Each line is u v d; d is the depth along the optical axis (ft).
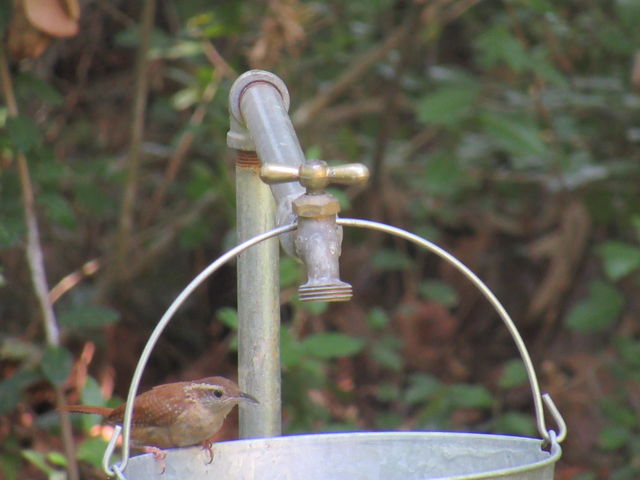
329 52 35.88
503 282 42.52
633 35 32.04
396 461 14.64
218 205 34.78
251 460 14.37
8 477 25.84
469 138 36.14
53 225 36.65
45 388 30.32
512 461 13.74
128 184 32.50
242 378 16.01
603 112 36.47
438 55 44.04
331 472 14.61
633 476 29.73
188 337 39.70
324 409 30.17
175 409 16.92
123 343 37.73
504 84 35.73
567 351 40.06
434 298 36.29
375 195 37.88
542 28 34.58
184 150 33.86
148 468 13.56
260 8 29.86
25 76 23.32
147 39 30.63
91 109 39.34
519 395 38.27
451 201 39.86
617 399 32.09
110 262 34.65
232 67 33.01
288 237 13.32
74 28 21.38
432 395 31.27
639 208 35.58
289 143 14.11
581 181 33.40
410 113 42.57
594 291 30.48
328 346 24.26
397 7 40.88
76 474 23.36
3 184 24.79
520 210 41.52
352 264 40.14
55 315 34.17
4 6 21.93
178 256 39.78
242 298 15.97
